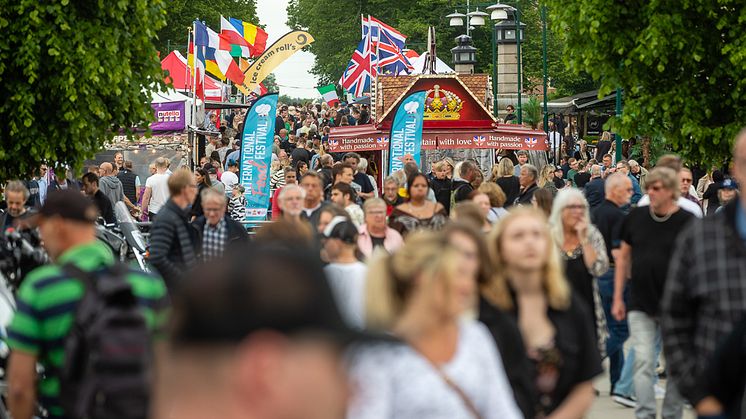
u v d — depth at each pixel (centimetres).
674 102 3853
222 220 2253
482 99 6419
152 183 4888
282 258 312
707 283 1117
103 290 1073
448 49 16612
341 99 19025
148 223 3784
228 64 8425
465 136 6412
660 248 1931
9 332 1109
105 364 1051
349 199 2633
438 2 16312
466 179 3556
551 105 9638
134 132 3522
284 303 305
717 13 3738
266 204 4278
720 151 3869
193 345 305
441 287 929
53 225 1140
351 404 315
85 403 1052
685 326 1149
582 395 1176
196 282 308
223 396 304
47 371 1121
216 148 7938
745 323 940
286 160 5759
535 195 2388
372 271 972
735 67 3769
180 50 14500
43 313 1098
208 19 15038
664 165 2411
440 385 852
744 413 930
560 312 1172
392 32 9494
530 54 13338
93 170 5109
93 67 3172
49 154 3231
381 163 6456
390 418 826
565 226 1848
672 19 3734
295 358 304
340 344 309
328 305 311
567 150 8981
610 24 3866
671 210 1955
